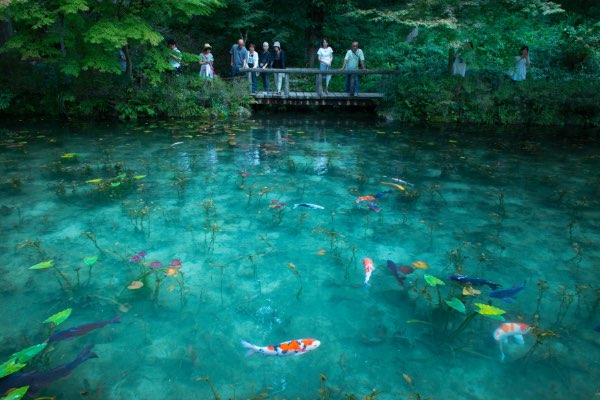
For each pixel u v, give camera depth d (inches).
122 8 391.9
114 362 98.2
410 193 211.8
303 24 587.5
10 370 82.3
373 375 95.6
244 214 182.2
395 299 124.9
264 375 95.4
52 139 315.3
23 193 199.8
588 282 133.8
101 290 125.0
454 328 111.8
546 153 309.6
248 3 588.7
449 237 164.7
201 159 268.5
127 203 190.5
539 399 89.8
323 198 204.2
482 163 275.4
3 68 410.3
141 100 418.9
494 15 472.4
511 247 157.0
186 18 443.2
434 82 447.5
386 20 457.7
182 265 140.4
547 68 543.5
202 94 441.1
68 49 413.1
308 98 478.0
